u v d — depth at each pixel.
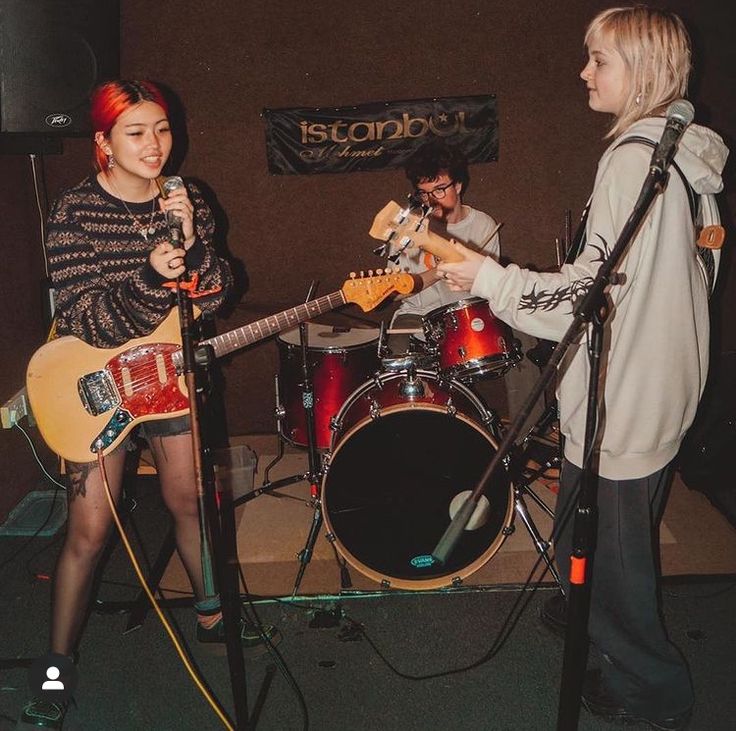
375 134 4.13
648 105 1.94
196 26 4.02
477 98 4.11
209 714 2.48
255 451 4.25
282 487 3.82
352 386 3.41
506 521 2.91
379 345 3.16
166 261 2.01
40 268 4.01
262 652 2.72
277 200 4.24
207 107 4.12
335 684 2.59
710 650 2.69
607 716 2.39
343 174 4.22
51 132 3.20
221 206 4.23
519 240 4.34
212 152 4.17
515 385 3.79
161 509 3.71
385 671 2.65
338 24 4.05
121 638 2.82
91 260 2.25
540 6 4.05
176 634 2.84
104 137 2.23
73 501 2.35
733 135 4.11
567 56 4.11
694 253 1.99
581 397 2.06
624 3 4.02
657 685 2.20
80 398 2.30
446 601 3.00
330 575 3.20
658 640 2.18
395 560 2.94
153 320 2.20
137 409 2.34
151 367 2.32
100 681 2.62
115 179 2.28
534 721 2.42
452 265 1.95
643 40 1.91
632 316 1.95
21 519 3.60
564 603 2.85
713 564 3.18
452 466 2.81
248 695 2.55
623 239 1.67
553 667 2.64
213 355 2.38
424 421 2.77
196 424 1.88
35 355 2.30
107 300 2.18
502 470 2.83
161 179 2.19
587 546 1.85
